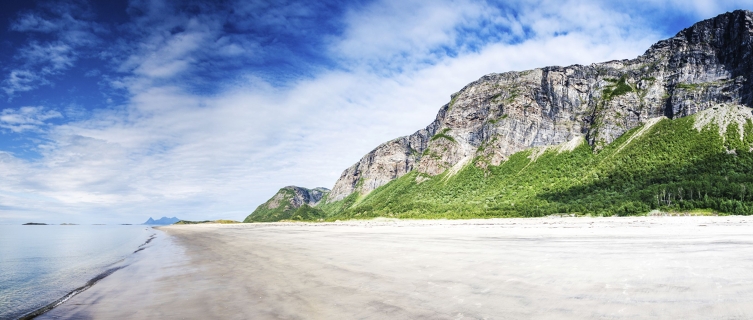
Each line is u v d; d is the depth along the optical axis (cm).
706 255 2020
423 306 1220
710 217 8081
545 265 1903
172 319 1218
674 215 9312
